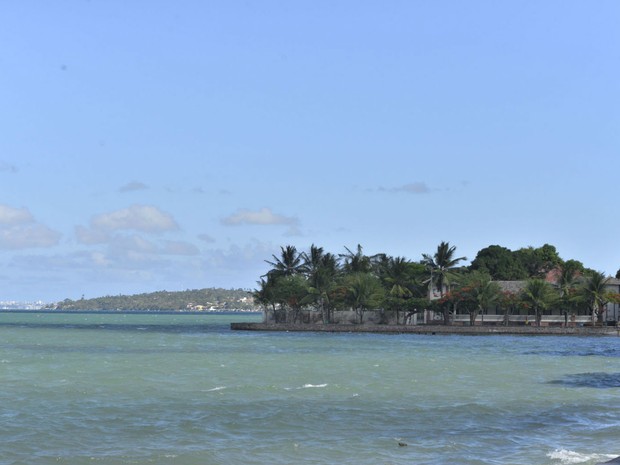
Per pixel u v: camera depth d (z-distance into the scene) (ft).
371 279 523.70
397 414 132.46
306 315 561.02
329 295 526.98
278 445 105.29
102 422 122.31
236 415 129.90
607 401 150.51
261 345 362.12
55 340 416.05
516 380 190.70
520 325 523.70
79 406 139.64
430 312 557.74
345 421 124.88
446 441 108.58
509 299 504.43
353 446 104.83
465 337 455.22
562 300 501.97
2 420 123.24
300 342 390.83
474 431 116.67
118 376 194.39
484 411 136.46
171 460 95.86
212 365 234.38
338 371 214.28
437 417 129.49
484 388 171.73
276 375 200.34
